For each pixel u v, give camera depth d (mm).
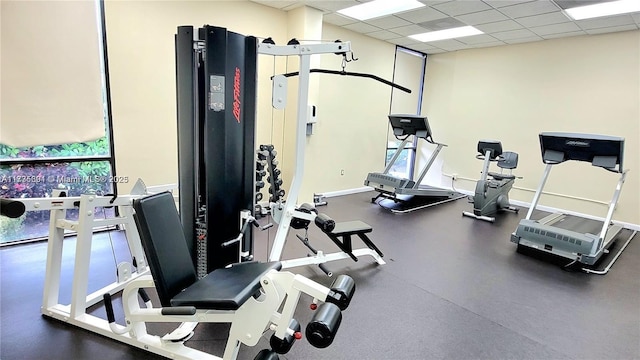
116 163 3516
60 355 1864
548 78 5449
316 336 1388
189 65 2096
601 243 3412
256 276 1783
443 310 2516
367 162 6254
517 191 5918
